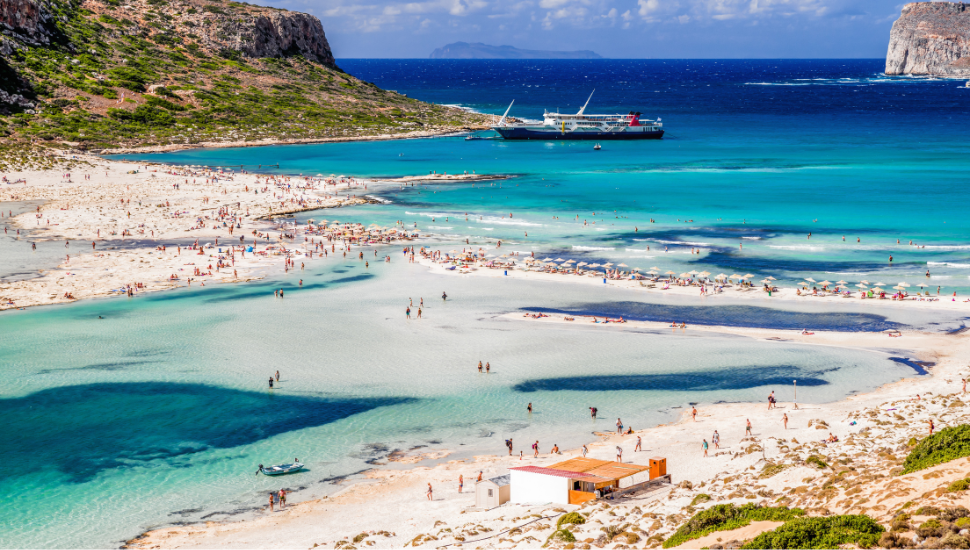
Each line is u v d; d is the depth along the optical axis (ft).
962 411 146.92
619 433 154.71
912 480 93.71
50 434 152.66
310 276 280.51
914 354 199.11
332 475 137.80
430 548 103.76
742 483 117.70
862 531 82.02
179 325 221.87
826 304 245.45
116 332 214.69
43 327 217.97
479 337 214.90
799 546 82.89
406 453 146.92
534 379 184.75
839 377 184.24
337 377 184.65
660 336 216.74
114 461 142.41
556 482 119.96
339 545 108.58
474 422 161.07
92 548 112.16
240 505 126.41
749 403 169.58
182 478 136.15
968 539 73.56
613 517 108.88
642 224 366.22
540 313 237.86
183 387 177.17
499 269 290.76
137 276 273.13
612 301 251.60
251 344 206.59
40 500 127.85
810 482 111.14
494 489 123.34
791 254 307.78
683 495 116.26
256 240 332.60
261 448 148.56
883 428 143.02
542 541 101.65
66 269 279.28
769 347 206.69
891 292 255.29
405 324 225.76
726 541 89.86
